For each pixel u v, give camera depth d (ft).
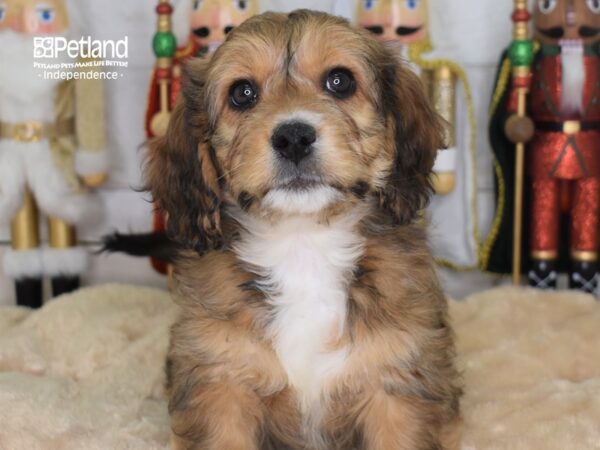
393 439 1.61
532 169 2.35
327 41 1.59
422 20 2.31
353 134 1.58
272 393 1.61
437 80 2.35
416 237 1.70
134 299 2.40
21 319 2.39
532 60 2.29
